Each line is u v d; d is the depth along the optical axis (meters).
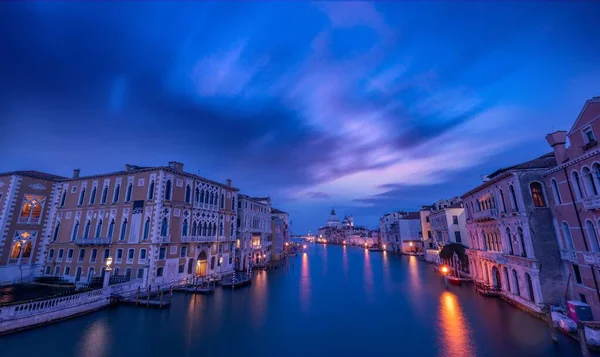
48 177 36.31
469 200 34.28
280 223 74.56
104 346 16.33
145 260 29.31
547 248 20.59
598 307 16.81
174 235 32.25
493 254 27.30
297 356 15.31
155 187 31.06
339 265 60.34
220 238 40.28
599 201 16.20
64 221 35.28
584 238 17.84
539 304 20.05
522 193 21.72
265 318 22.09
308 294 31.14
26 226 33.53
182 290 30.72
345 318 22.19
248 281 37.03
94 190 34.78
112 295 24.59
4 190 32.91
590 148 17.23
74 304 21.25
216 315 22.64
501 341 16.36
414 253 77.69
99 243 31.11
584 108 17.64
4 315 17.30
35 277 32.59
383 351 15.79
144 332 18.66
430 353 15.29
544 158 23.77
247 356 15.28
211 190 39.62
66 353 15.29
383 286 35.28
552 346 15.31
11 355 14.89
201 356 15.26
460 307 23.95
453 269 42.53
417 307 24.84
